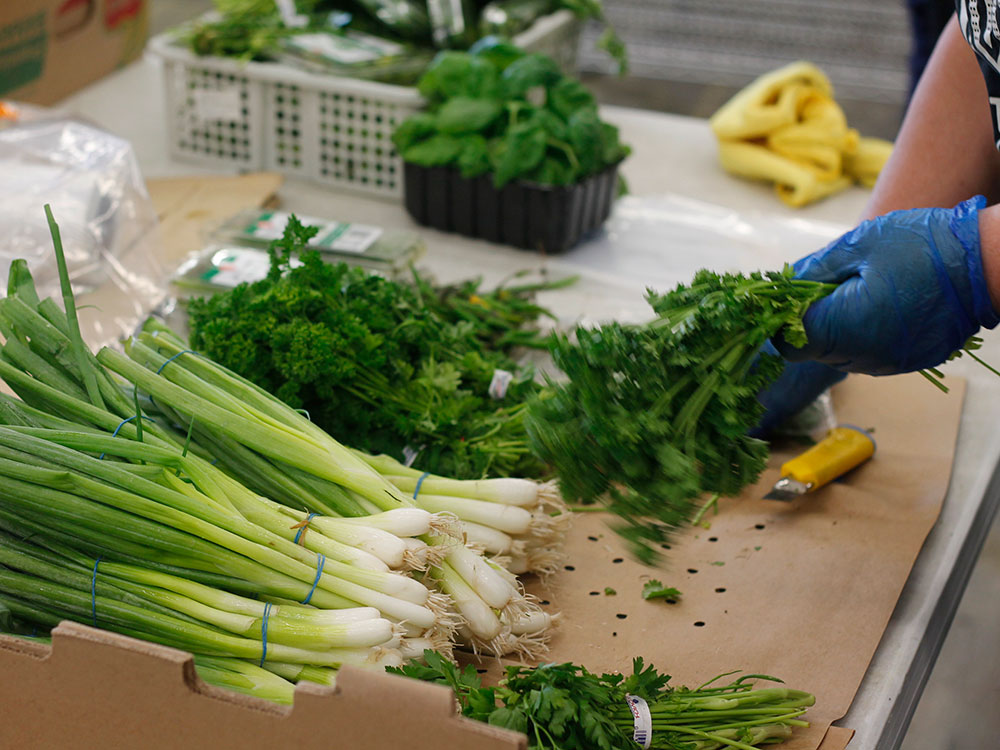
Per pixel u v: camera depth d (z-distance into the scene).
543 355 2.01
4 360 1.32
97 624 1.17
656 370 1.13
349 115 2.62
